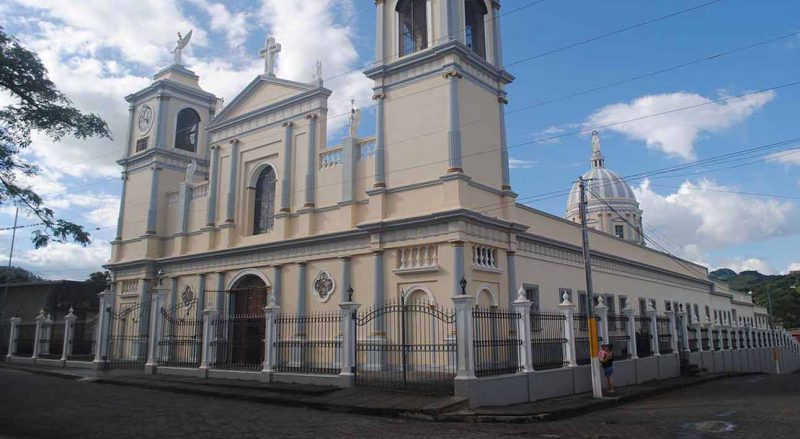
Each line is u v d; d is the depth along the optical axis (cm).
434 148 2145
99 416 1411
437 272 2050
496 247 2192
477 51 2411
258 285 2722
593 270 3167
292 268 2553
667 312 2744
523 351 1658
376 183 2261
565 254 2892
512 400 1566
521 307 1675
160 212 3275
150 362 2370
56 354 3041
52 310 3778
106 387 2056
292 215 2611
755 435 1137
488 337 1878
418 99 2230
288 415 1434
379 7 2406
